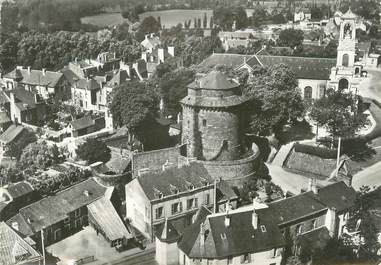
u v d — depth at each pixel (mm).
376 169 116938
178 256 89688
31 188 108000
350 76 155625
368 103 146500
